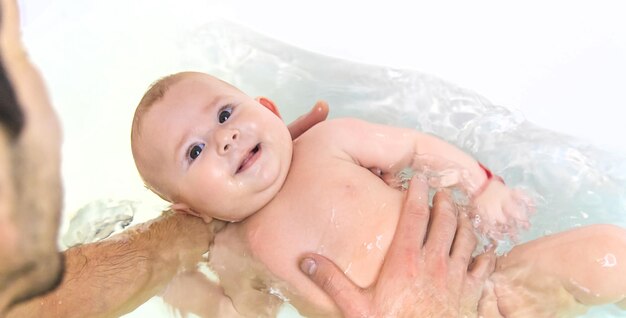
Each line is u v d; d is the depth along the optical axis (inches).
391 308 36.6
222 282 43.4
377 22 57.3
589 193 47.4
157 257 43.0
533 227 45.1
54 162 12.4
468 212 44.3
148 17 59.7
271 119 44.1
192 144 42.8
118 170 54.7
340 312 39.1
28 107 12.0
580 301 38.9
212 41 60.2
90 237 48.4
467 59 54.9
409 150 48.3
